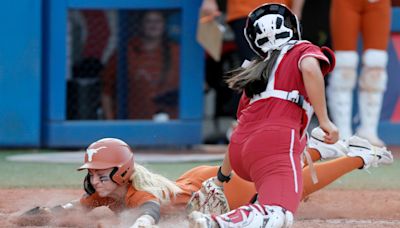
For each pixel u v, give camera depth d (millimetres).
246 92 18047
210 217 16469
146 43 38469
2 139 37344
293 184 17266
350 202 24672
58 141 37625
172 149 38938
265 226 16672
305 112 17969
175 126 38438
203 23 35531
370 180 29391
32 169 31516
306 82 17578
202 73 38438
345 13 36094
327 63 17828
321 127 17578
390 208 23797
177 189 19969
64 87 37562
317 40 39312
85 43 38031
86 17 37906
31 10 36906
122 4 37438
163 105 38906
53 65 37344
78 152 37125
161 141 38406
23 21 36906
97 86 38219
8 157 34875
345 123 37312
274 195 17078
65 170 31297
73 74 38062
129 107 38688
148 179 19312
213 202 19438
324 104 17578
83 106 38031
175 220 20094
